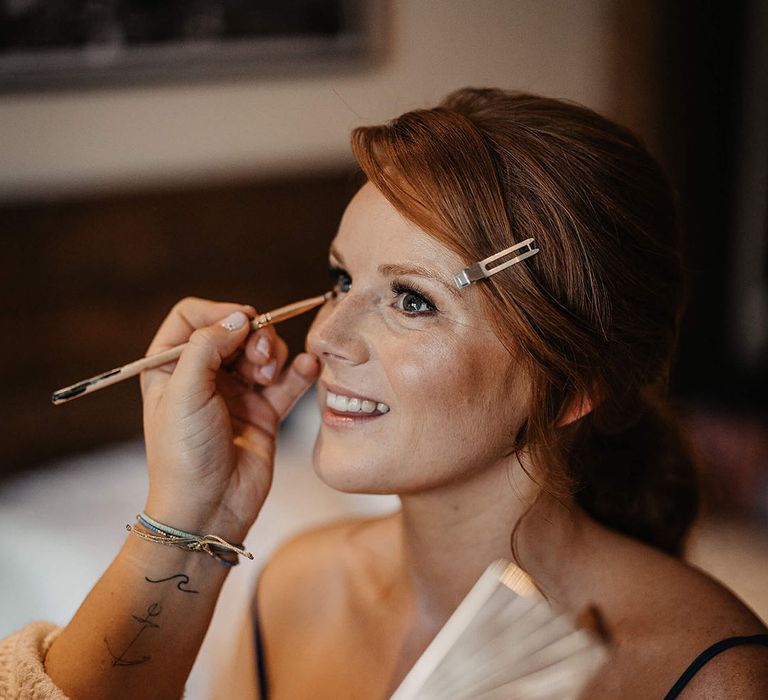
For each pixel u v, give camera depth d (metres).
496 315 0.85
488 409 0.88
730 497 2.19
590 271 0.88
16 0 1.93
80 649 0.88
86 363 2.14
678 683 0.83
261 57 2.14
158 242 2.15
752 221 2.73
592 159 0.90
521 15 2.36
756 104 2.64
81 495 1.96
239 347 1.02
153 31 2.04
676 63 2.55
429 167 0.86
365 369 0.89
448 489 0.94
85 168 2.06
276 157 2.23
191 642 0.92
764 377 2.78
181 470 0.91
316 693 1.06
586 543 0.97
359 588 1.10
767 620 1.73
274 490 1.93
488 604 0.72
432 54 2.29
